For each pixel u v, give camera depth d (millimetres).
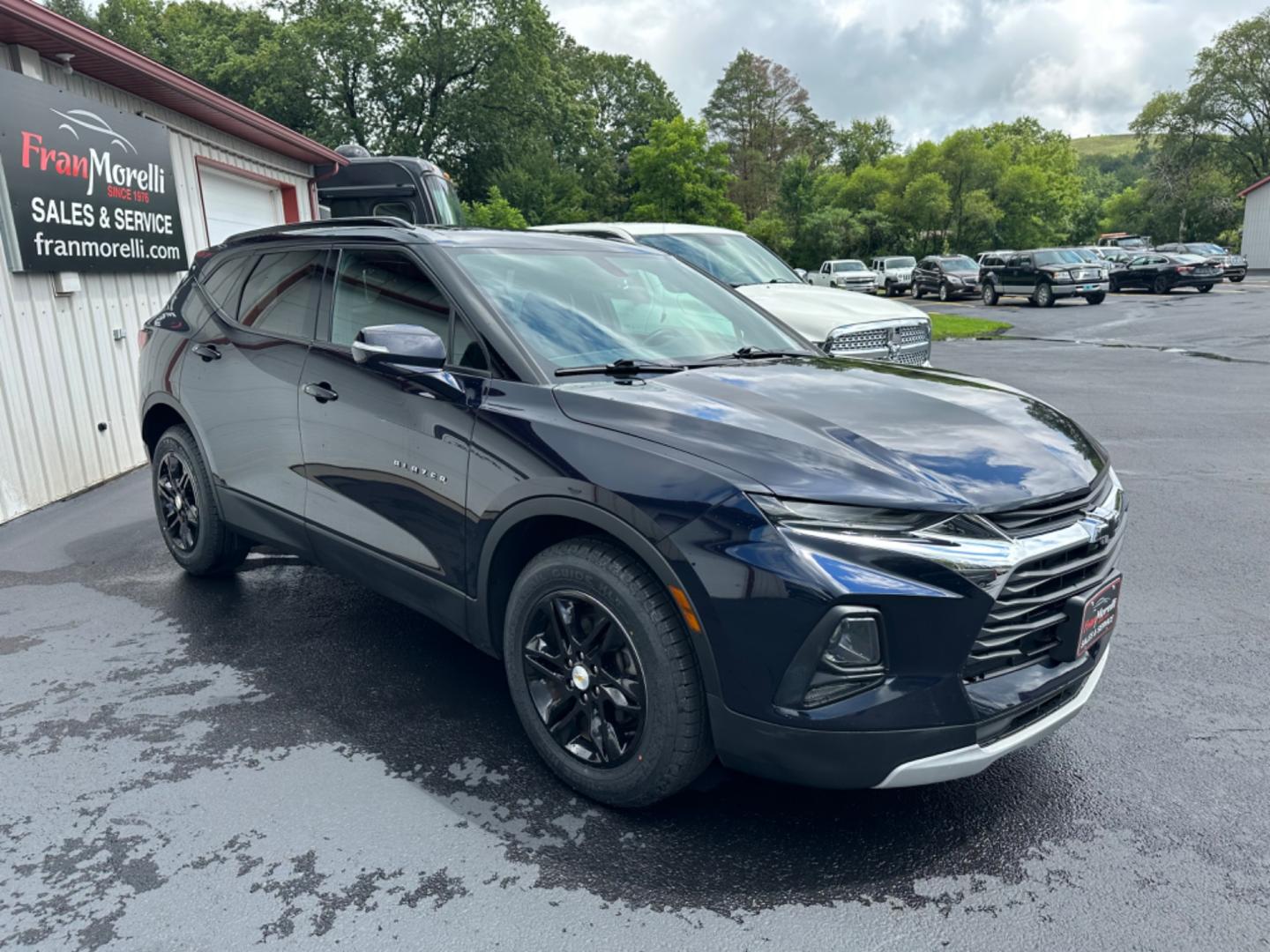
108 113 7176
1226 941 2234
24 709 3461
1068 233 70750
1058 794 2875
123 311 7551
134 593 4703
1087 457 2842
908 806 2814
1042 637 2566
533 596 2846
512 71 47125
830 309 7891
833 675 2316
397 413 3229
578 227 9492
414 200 13305
